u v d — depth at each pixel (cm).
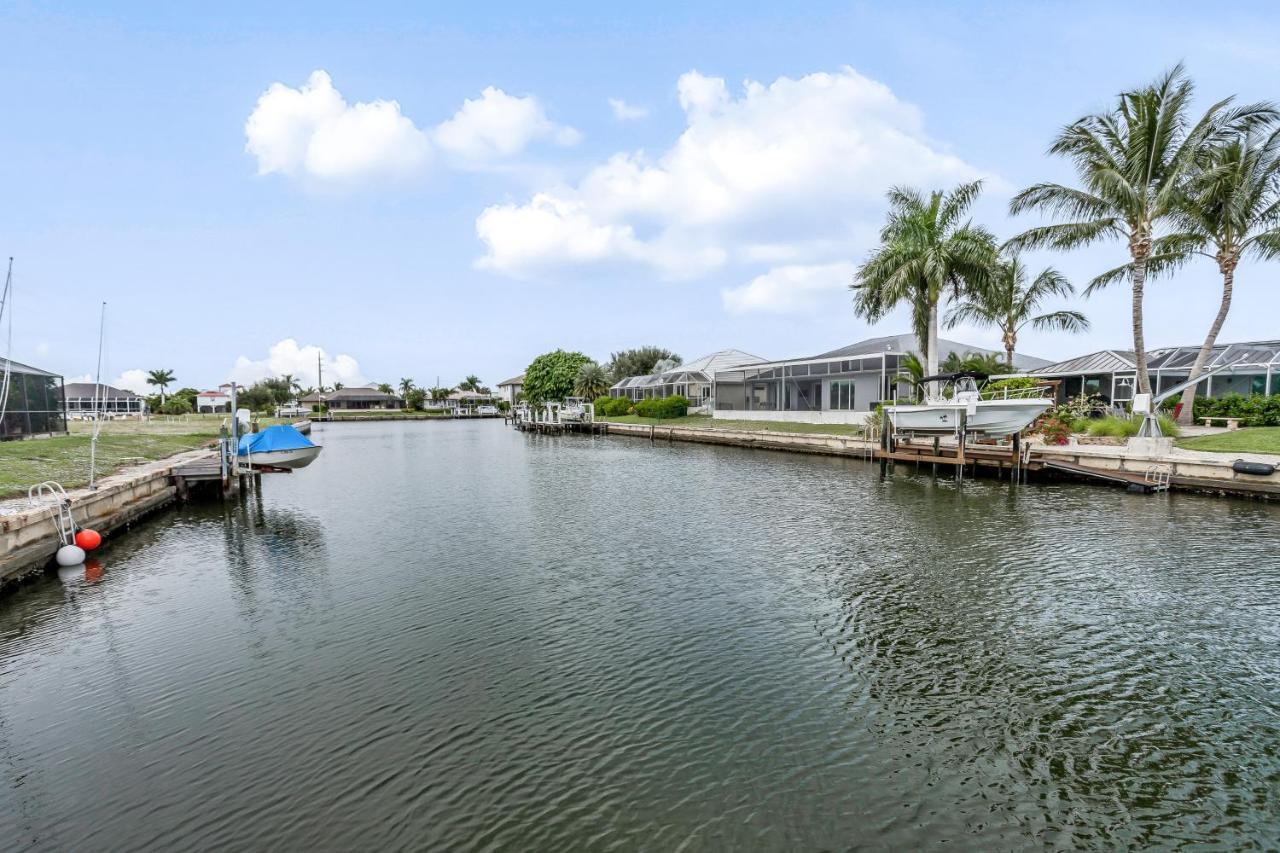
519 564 1283
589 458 3703
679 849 481
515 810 528
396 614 1001
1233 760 590
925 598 1030
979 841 489
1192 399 2761
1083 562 1215
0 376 2414
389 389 14425
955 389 2544
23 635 930
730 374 5544
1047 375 3750
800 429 4116
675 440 4909
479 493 2314
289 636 916
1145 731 639
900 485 2294
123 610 1040
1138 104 2356
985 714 675
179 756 612
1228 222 2345
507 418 9462
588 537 1521
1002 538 1419
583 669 791
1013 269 3800
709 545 1413
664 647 854
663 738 634
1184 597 1017
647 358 9394
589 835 498
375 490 2441
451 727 659
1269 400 2677
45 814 529
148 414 7400
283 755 611
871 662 800
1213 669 771
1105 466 2123
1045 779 564
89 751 624
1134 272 2442
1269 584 1076
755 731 645
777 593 1068
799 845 485
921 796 542
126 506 1714
